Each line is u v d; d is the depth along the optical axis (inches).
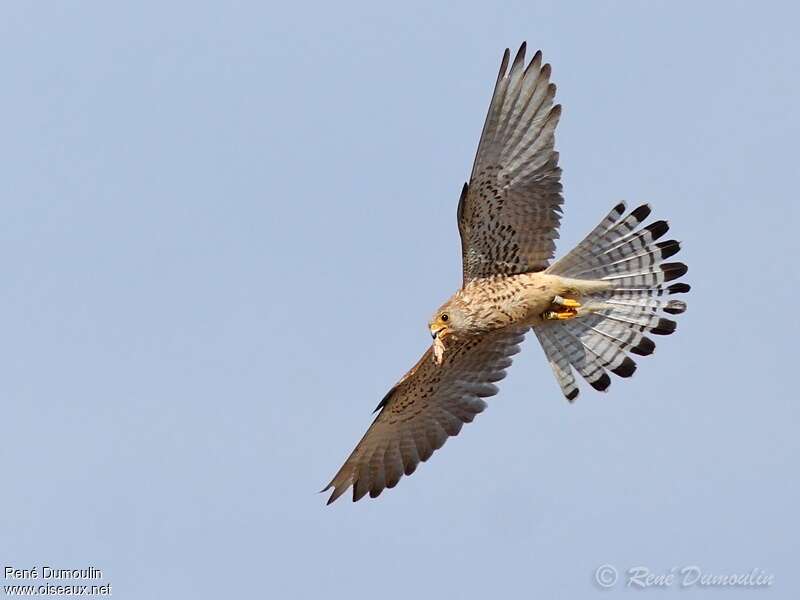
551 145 671.8
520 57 657.0
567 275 711.7
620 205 706.2
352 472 776.9
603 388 730.2
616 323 724.7
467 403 764.0
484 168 673.6
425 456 773.3
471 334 716.0
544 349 743.7
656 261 712.4
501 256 701.9
